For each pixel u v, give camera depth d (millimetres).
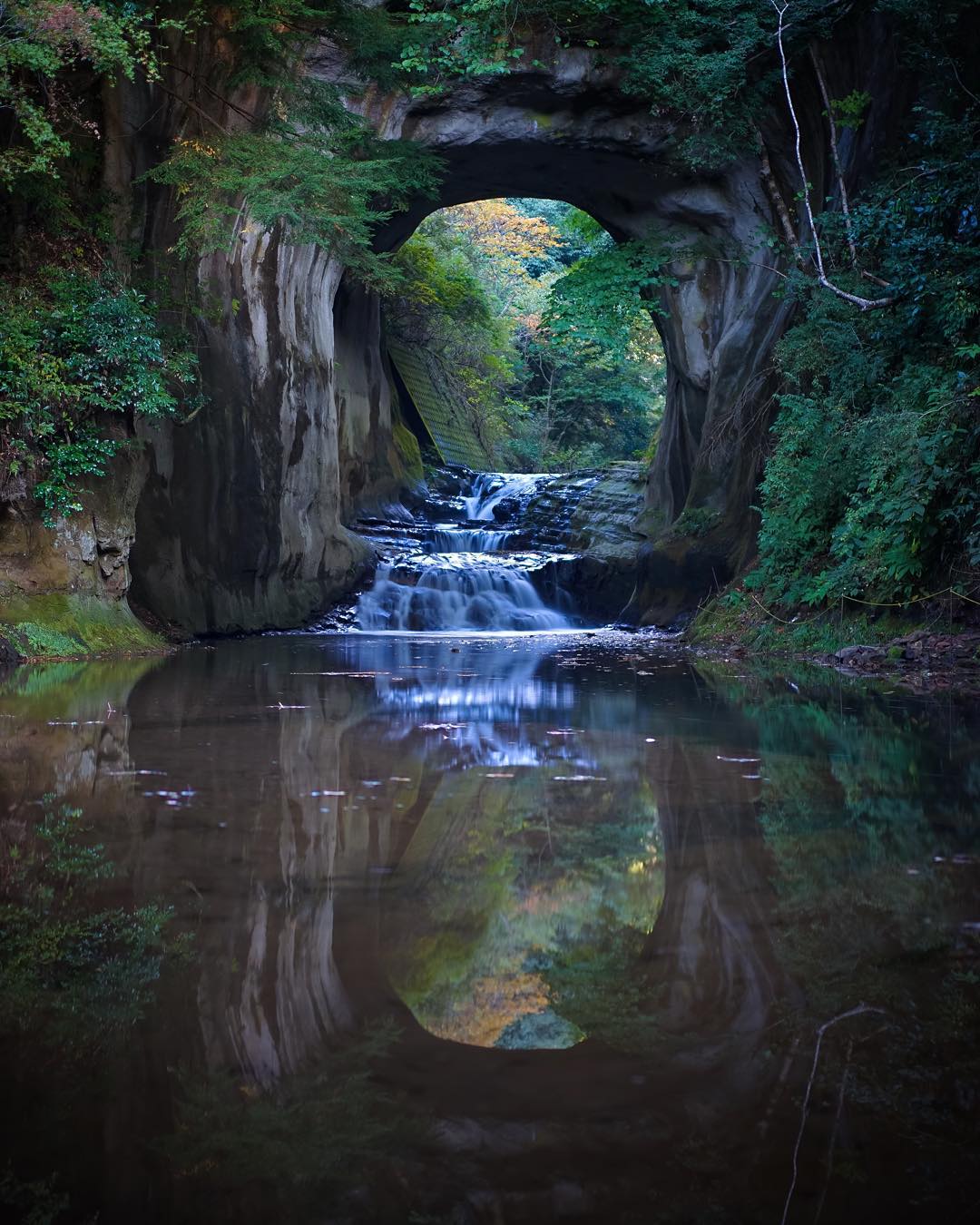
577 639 14789
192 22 11945
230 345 14375
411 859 2715
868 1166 1207
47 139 9102
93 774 3908
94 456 10672
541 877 2545
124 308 10633
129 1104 1361
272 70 12422
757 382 15430
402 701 6656
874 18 13281
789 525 12367
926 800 3568
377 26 13875
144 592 12898
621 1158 1235
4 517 10398
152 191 12461
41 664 9180
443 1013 1676
